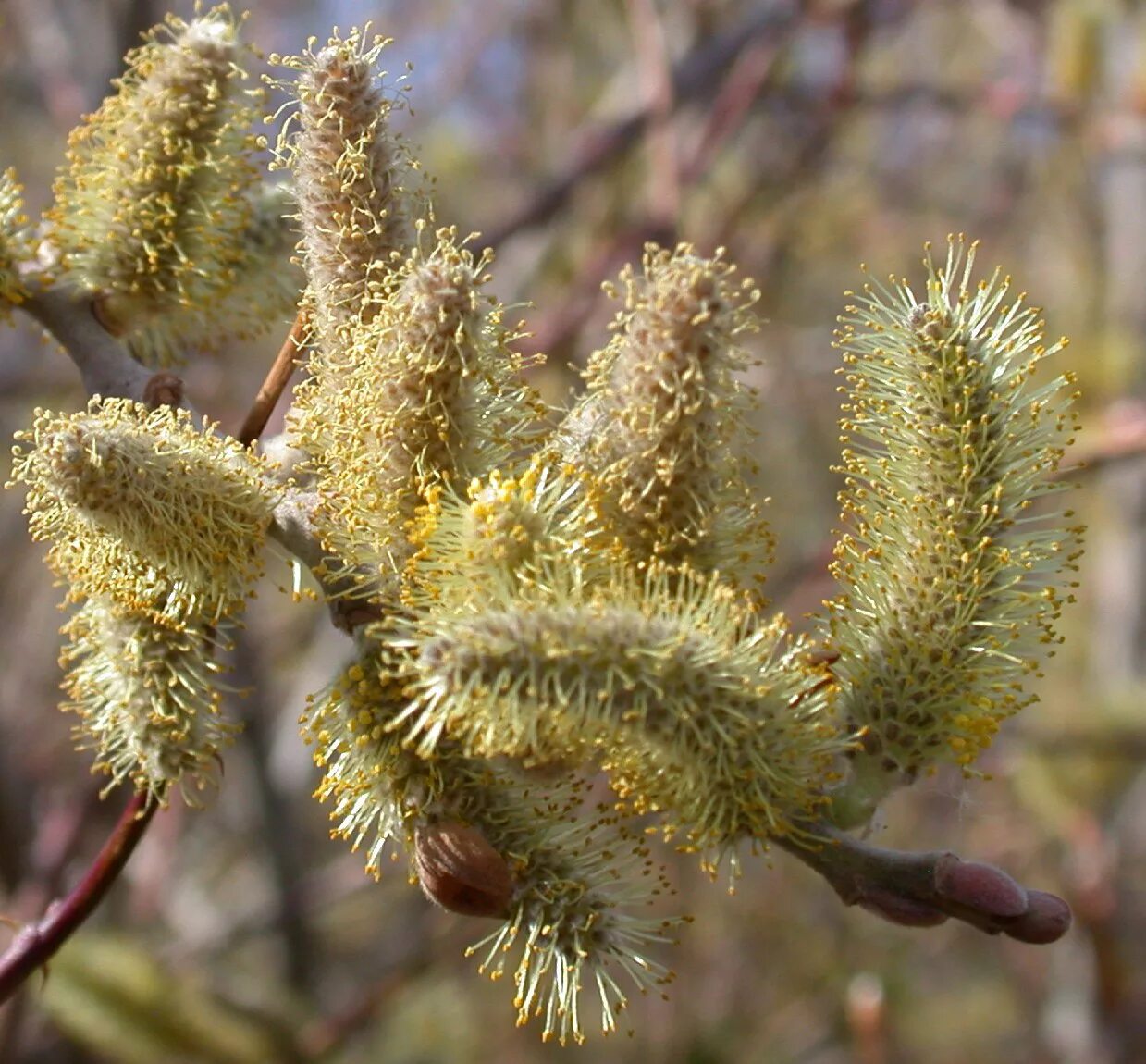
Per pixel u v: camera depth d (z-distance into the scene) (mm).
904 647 225
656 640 205
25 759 653
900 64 818
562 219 544
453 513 212
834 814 225
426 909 637
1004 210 798
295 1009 438
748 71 495
